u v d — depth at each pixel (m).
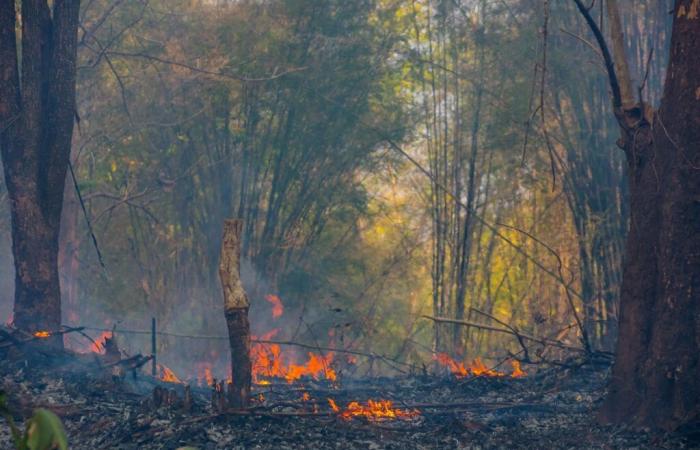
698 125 7.56
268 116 19.69
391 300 23.41
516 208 22.86
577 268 21.00
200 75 18.75
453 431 7.83
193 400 7.93
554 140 19.08
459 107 21.33
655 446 7.22
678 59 7.73
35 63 10.31
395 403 9.24
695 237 7.57
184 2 19.78
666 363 7.61
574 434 7.82
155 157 20.06
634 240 8.09
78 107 19.39
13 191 10.28
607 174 18.08
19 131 10.22
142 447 6.92
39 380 8.81
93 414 7.82
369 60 19.55
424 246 25.36
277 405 8.07
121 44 19.36
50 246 10.37
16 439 2.17
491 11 19.23
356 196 20.77
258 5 19.30
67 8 10.41
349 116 19.30
